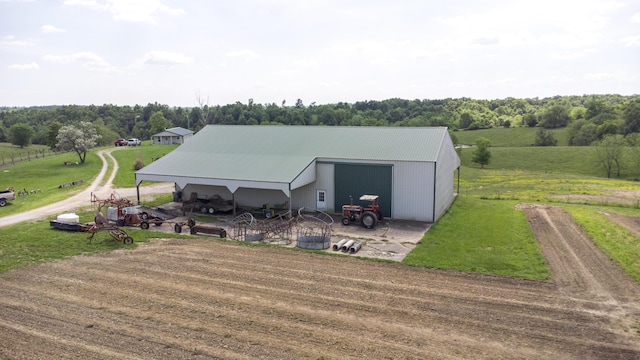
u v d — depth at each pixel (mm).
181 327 14188
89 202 36125
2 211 32812
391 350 12766
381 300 16234
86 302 16188
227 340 13352
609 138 67312
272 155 32094
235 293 16906
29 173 53500
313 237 23375
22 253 22141
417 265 20141
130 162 61188
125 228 27219
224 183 29047
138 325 14344
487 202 36469
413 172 28203
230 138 37031
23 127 108750
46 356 12523
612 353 12680
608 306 15766
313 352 12656
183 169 31672
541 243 23766
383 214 29156
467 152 87875
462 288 17406
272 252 22234
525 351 12758
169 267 19984
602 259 21000
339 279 18391
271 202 31750
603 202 37000
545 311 15336
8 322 14656
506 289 17328
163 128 114938
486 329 14023
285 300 16234
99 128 108312
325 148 31906
